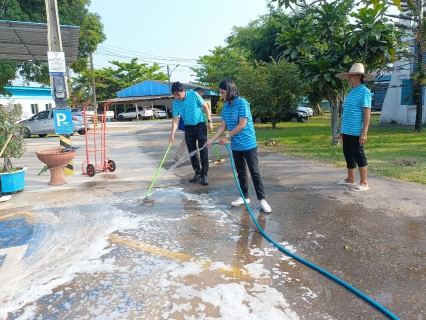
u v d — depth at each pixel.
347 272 2.71
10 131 5.17
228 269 2.81
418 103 11.78
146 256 3.07
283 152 8.63
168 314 2.24
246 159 4.08
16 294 2.52
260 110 14.77
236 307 2.29
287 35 8.84
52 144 13.35
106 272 2.80
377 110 29.70
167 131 17.33
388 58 8.12
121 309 2.31
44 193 5.25
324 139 10.71
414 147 8.48
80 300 2.43
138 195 5.04
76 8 19.73
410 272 2.69
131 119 34.91
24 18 15.67
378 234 3.39
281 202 4.50
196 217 4.04
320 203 4.39
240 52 32.69
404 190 4.81
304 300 2.36
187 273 2.75
